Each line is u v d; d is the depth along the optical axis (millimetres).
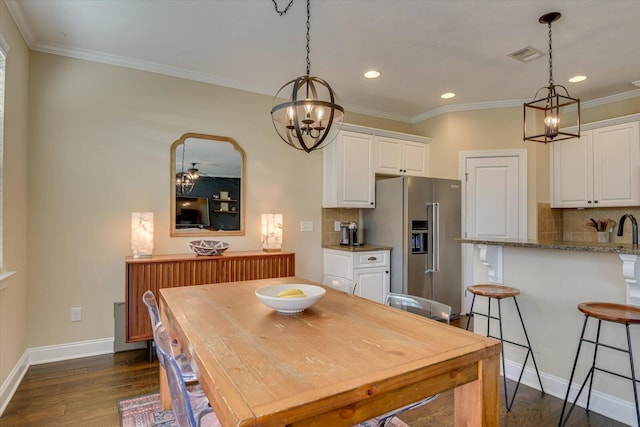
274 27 2688
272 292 1929
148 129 3326
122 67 3229
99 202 3121
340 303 1873
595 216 4328
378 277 4043
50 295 2938
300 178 4137
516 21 2586
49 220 2936
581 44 2918
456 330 1438
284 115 1814
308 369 1064
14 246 2531
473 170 4441
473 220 4426
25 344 2803
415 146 4676
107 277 3145
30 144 2871
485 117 4406
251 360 1132
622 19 2543
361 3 2381
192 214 3514
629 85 3781
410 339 1328
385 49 3031
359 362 1116
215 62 3287
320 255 4273
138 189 3275
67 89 3020
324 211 4305
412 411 2254
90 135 3096
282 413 841
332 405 914
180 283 3041
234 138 3734
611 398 2148
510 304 2688
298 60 3240
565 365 2377
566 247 2139
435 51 3059
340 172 4109
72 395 2391
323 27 2686
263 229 3729
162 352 1149
